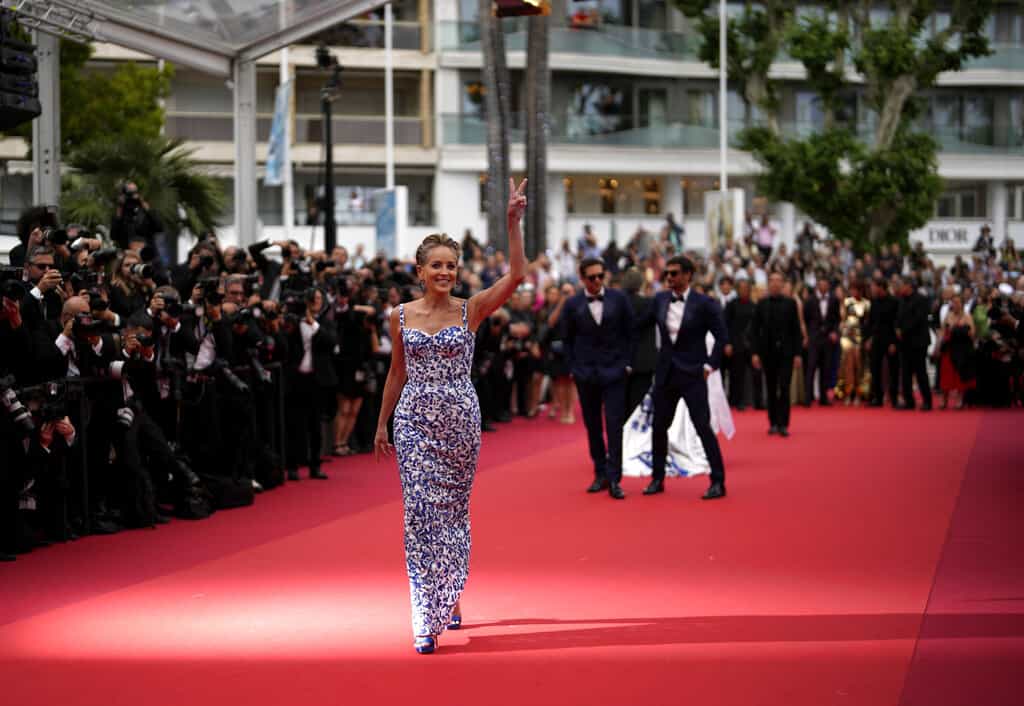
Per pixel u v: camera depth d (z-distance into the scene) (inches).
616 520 435.5
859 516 435.5
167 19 595.2
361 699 231.6
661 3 1959.9
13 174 1023.0
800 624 283.7
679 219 1993.1
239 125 668.1
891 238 1588.3
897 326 917.2
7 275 381.7
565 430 783.1
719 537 398.6
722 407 600.7
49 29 547.5
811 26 1483.8
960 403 932.6
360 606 307.9
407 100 1893.5
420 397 272.8
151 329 418.9
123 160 756.6
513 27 1855.3
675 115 1983.3
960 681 238.7
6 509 374.6
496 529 419.2
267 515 451.5
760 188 1588.3
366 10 620.4
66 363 396.2
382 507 469.1
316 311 546.6
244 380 482.3
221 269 549.6
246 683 243.0
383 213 1063.6
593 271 495.8
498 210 1205.1
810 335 930.7
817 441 697.6
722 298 989.2
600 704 226.5
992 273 1269.7
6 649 270.7
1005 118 2076.8
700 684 238.2
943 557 360.5
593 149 1899.6
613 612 297.4
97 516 417.4
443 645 269.4
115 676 248.8
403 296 658.8
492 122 1205.7
